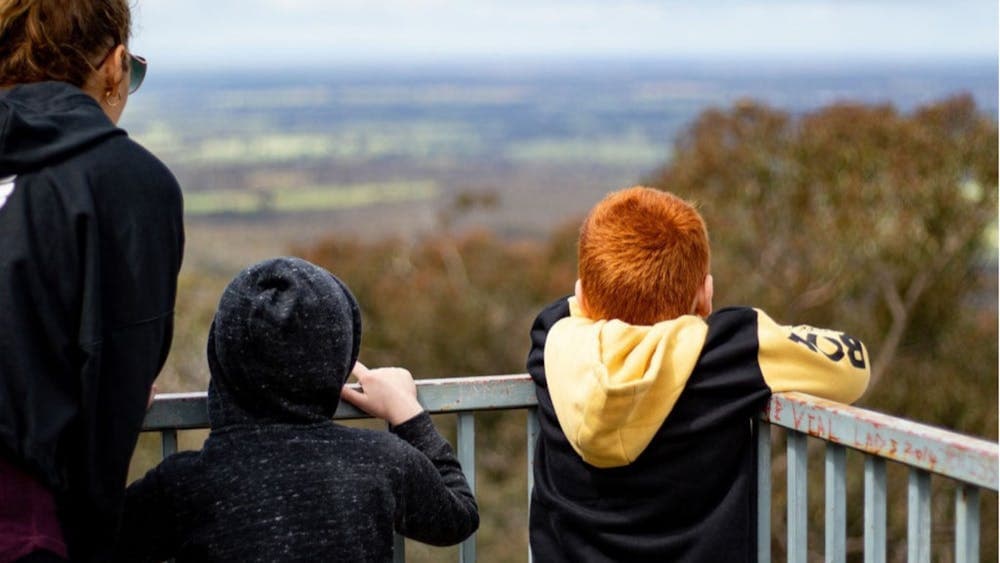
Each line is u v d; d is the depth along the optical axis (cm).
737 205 1355
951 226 1307
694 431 189
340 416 201
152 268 159
